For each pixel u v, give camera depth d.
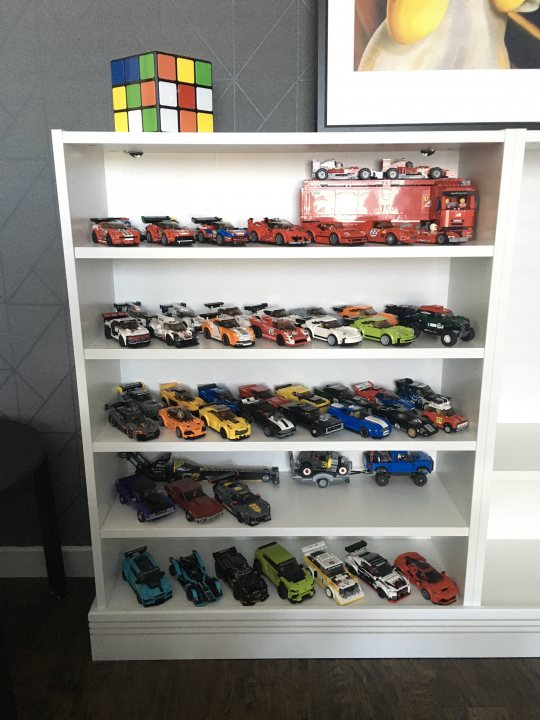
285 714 1.61
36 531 2.18
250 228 1.75
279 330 1.70
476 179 1.68
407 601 1.80
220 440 1.72
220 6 1.75
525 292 1.95
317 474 2.02
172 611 1.76
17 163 1.85
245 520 1.78
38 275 1.95
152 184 1.86
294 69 1.79
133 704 1.64
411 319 1.81
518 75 1.65
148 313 1.97
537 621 1.77
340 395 1.94
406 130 1.70
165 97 1.50
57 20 1.75
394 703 1.65
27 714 1.61
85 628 1.94
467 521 1.78
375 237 1.69
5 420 2.01
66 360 2.02
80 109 1.82
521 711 1.62
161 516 1.80
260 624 1.77
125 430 1.73
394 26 1.63
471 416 1.74
